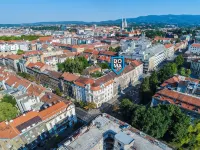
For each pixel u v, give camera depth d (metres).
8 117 94.44
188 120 81.81
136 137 60.66
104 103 125.88
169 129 82.88
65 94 140.00
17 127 80.56
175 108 85.56
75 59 185.12
